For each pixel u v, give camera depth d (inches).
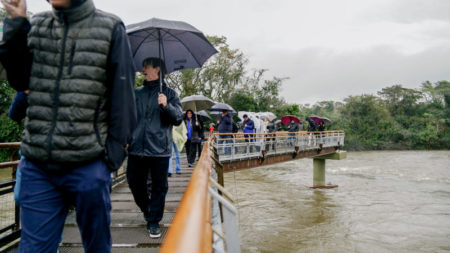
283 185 812.0
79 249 125.0
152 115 130.5
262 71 1641.2
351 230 464.8
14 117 72.2
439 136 2268.7
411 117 2613.2
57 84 61.4
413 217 534.6
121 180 284.0
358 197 684.7
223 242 81.9
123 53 65.2
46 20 63.9
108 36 63.7
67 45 62.1
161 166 132.9
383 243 414.9
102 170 64.4
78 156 61.0
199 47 154.4
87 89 61.6
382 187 796.6
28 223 63.1
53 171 61.8
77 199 63.8
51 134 60.6
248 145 525.7
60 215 66.6
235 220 71.3
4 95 895.7
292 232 449.7
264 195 687.1
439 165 1224.8
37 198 63.4
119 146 65.4
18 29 61.6
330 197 681.6
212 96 1440.7
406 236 442.9
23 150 62.8
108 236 69.1
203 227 29.9
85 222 66.0
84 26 62.9
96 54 62.2
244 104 1487.5
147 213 147.3
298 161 1352.1
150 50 152.8
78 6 61.6
